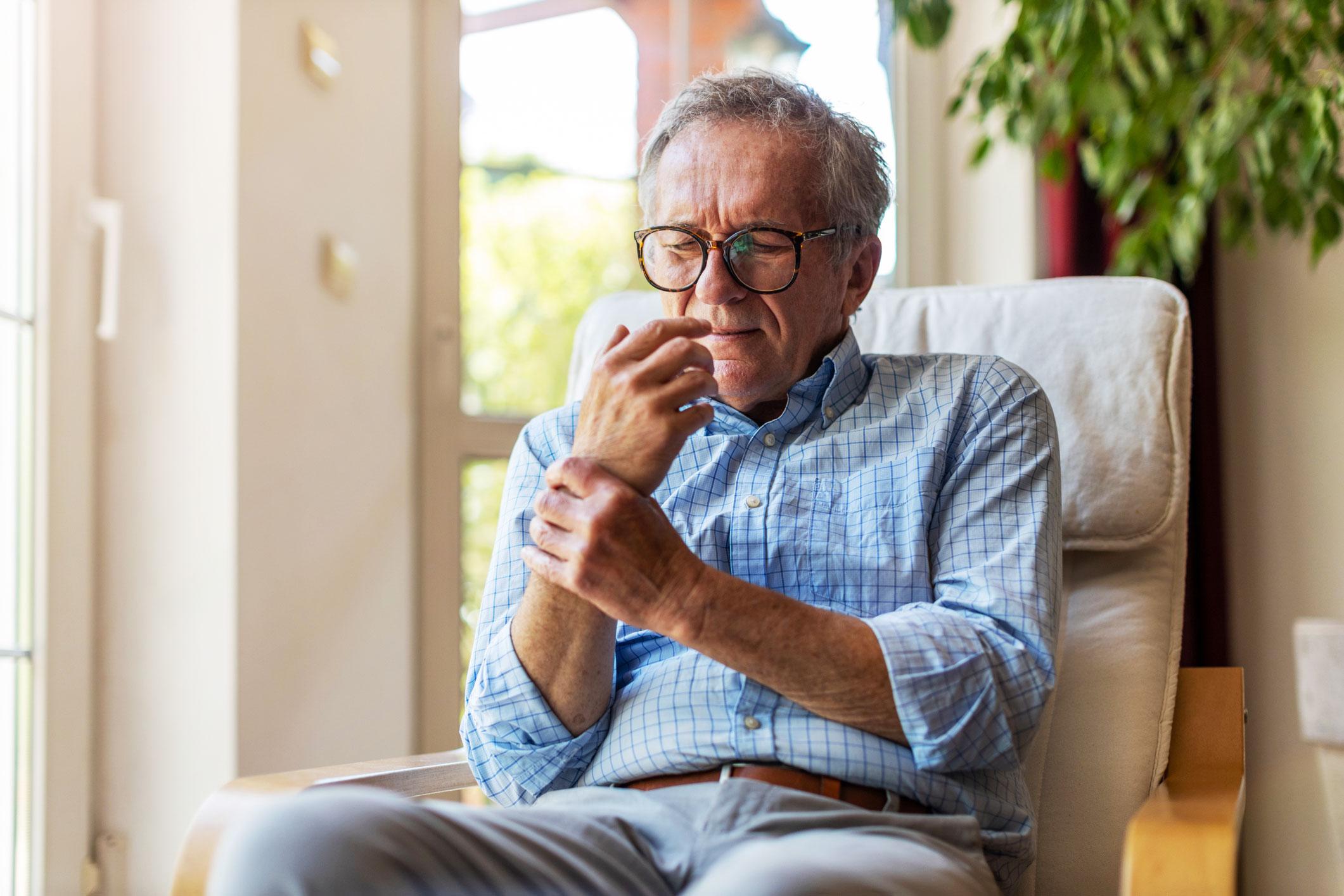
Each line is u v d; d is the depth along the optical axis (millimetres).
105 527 1878
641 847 987
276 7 1937
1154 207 2252
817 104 1300
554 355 2418
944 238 2758
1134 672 1370
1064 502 1458
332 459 2051
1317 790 2375
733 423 1287
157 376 1871
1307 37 1993
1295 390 2459
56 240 1813
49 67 1810
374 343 2160
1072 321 1524
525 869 846
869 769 1057
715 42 2586
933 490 1202
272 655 1898
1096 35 1933
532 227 2400
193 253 1862
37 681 1762
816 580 1189
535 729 1154
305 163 2002
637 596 1052
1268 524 2471
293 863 739
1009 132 2141
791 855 839
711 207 1234
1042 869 1305
